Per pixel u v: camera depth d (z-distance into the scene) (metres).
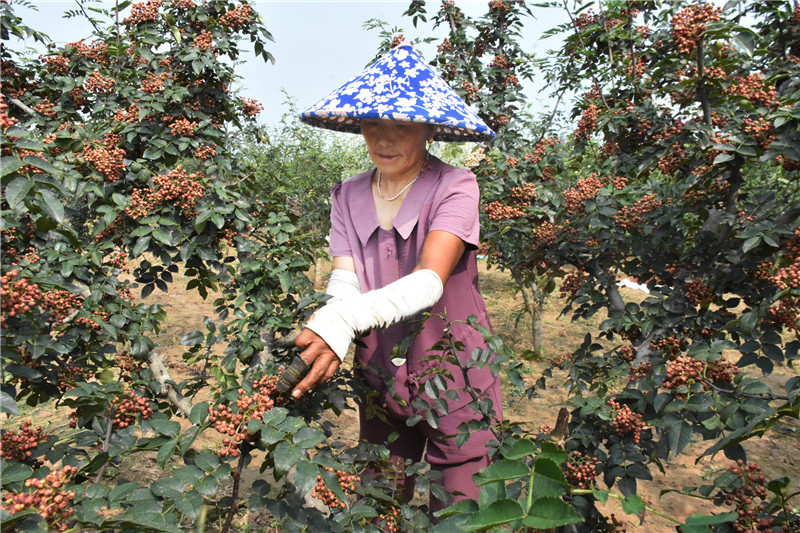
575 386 2.29
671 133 2.23
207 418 1.20
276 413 1.13
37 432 1.30
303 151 8.10
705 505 3.40
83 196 2.15
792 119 1.73
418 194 1.64
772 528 1.26
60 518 0.94
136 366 1.97
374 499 1.53
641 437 1.80
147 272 2.24
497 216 2.97
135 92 2.59
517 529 0.58
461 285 1.74
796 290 1.54
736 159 1.89
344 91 1.56
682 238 2.29
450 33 3.96
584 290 2.56
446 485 1.84
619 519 3.23
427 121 1.43
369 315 1.21
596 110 3.17
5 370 1.32
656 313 2.16
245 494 3.17
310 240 2.53
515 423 1.66
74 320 1.76
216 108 3.02
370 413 1.72
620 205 2.64
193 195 2.16
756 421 1.25
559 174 3.56
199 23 2.98
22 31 2.50
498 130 3.95
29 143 1.13
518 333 7.16
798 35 2.56
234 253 5.60
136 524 0.92
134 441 1.40
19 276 1.21
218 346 5.81
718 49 1.91
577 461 1.80
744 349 1.67
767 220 1.86
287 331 1.83
